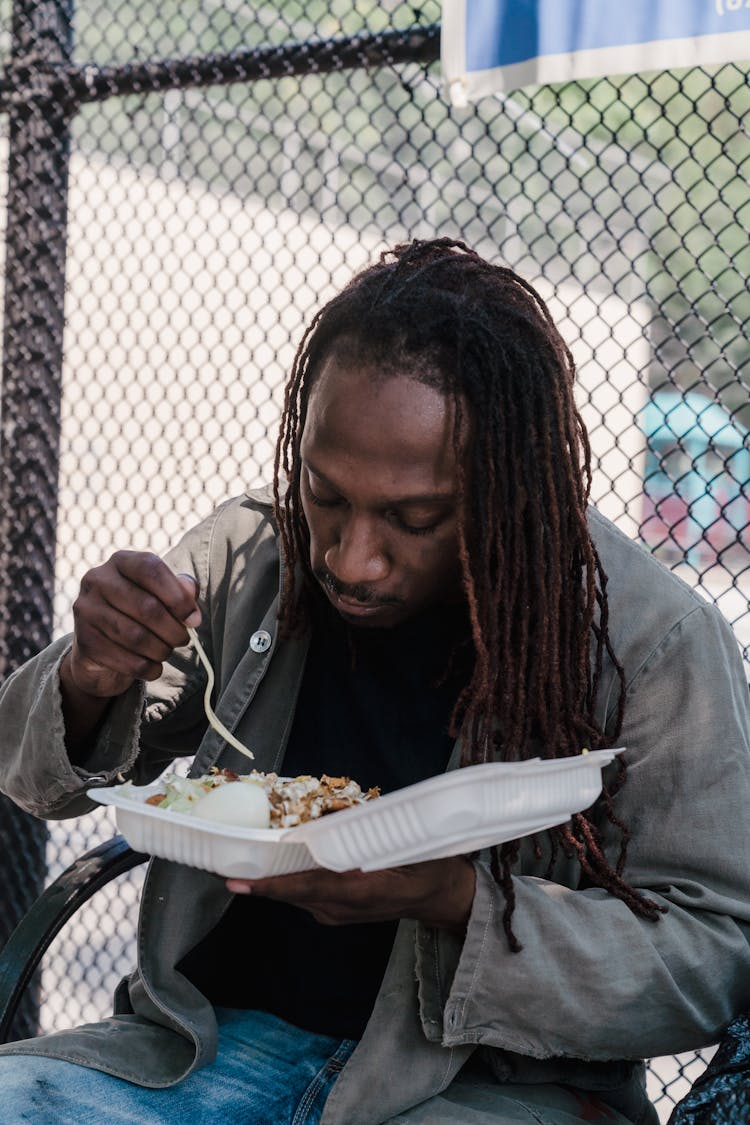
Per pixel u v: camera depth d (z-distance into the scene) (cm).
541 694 130
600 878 129
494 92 190
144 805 112
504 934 125
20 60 235
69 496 303
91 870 157
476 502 124
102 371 324
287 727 149
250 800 113
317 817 116
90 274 317
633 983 124
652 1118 150
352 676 148
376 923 144
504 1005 126
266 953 149
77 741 145
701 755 132
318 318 141
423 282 128
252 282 322
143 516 249
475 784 101
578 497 131
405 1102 131
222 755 150
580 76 184
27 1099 131
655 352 201
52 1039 142
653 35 179
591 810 138
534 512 128
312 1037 144
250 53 216
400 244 144
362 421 120
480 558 126
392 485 120
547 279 210
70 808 151
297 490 145
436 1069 132
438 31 202
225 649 155
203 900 145
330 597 132
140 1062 139
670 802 132
